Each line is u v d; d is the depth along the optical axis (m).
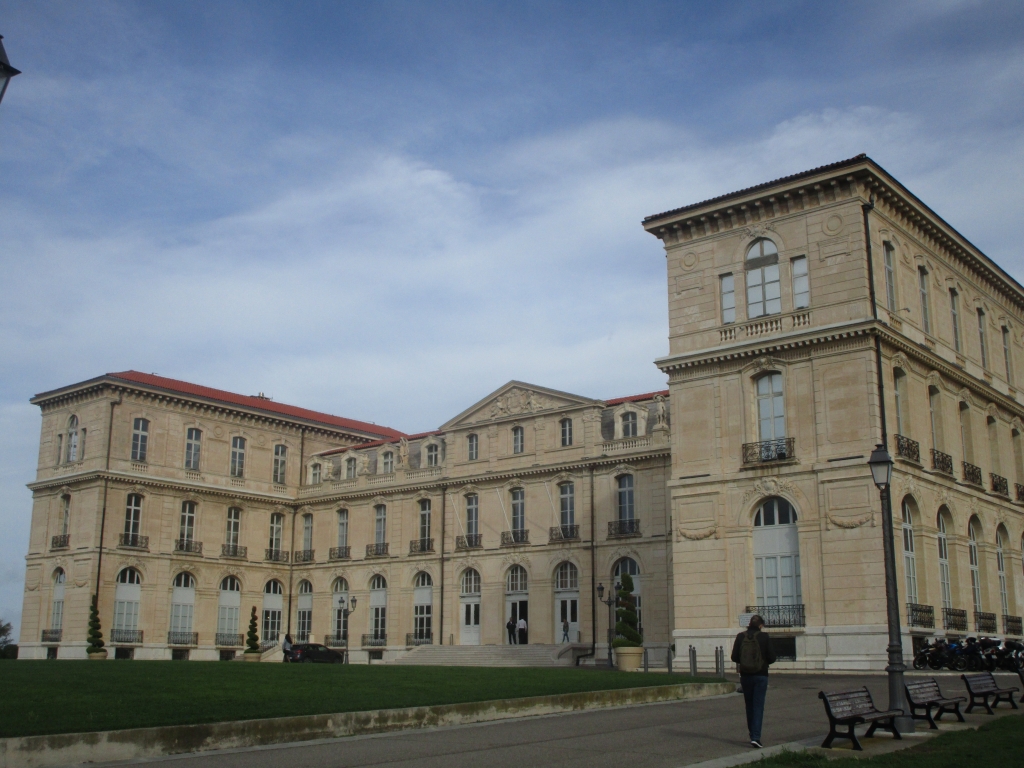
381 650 62.22
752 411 39.19
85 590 59.22
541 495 56.50
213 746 16.33
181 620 63.16
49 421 65.81
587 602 53.19
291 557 69.62
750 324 39.75
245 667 32.25
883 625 34.28
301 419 71.38
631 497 53.09
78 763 14.74
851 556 35.44
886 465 20.33
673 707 23.91
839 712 16.83
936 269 43.62
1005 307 50.47
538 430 57.25
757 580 37.91
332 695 21.33
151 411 63.78
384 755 15.73
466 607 59.09
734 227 41.12
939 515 40.09
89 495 60.75
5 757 14.08
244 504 67.62
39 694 19.30
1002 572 44.91
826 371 37.44
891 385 37.69
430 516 61.88
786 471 37.53
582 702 23.20
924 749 16.45
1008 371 49.47
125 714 17.08
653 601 50.47
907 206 40.31
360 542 65.75
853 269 37.56
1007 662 35.59
